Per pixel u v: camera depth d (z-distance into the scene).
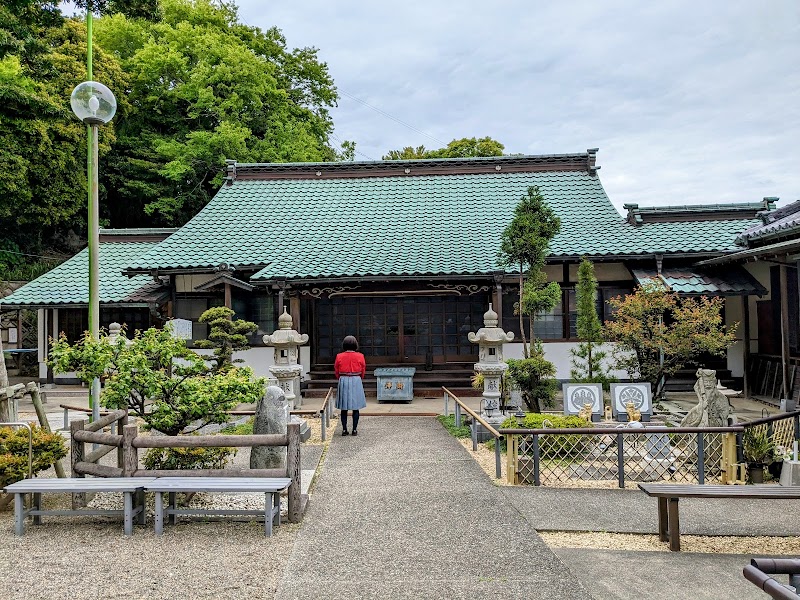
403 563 4.81
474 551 5.08
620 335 11.59
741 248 14.27
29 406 15.05
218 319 11.73
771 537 5.59
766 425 7.77
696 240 15.17
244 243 16.44
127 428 5.83
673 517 5.22
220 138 24.97
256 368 15.77
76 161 24.25
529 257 10.70
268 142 26.50
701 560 5.00
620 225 16.45
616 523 5.86
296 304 15.23
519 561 4.87
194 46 27.30
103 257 19.59
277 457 6.82
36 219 23.94
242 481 5.60
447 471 7.82
